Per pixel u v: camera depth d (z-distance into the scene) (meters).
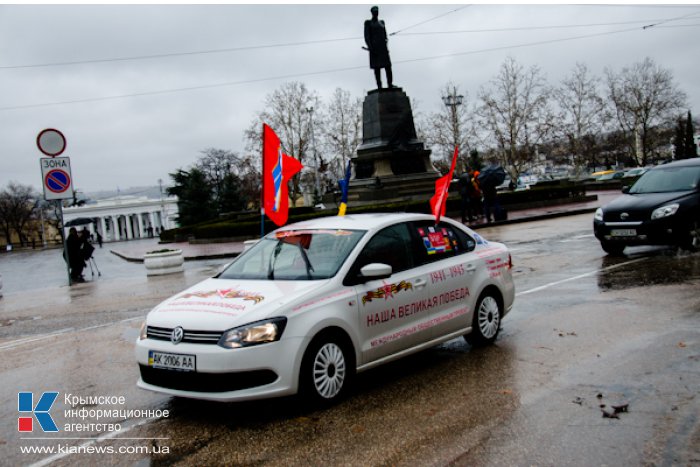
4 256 57.25
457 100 50.47
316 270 5.46
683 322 7.09
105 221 114.81
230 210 63.06
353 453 4.14
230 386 4.59
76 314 11.31
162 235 48.94
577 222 22.66
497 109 54.22
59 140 15.78
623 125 60.75
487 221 25.16
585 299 8.79
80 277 19.50
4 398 6.02
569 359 6.01
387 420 4.70
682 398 4.80
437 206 6.55
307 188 73.94
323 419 4.79
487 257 6.80
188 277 16.50
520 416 4.64
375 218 6.17
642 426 4.34
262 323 4.70
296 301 4.92
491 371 5.79
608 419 4.49
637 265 11.32
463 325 6.40
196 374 4.63
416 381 5.64
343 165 66.50
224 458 4.20
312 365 4.89
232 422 4.88
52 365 7.25
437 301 6.07
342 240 5.73
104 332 9.13
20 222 99.06
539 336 6.96
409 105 32.69
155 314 5.16
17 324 10.70
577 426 4.40
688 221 11.89
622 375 5.43
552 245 15.92
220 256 22.92
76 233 19.48
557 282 10.33
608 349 6.25
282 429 4.64
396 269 5.78
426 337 5.94
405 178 31.94
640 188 13.15
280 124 62.25
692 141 66.94
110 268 24.34
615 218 12.38
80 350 7.97
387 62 32.12
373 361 5.42
